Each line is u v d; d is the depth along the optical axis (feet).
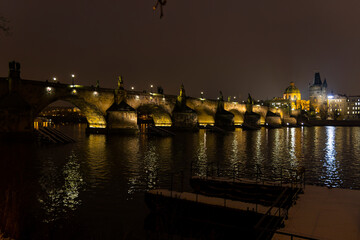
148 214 57.41
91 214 57.72
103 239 46.44
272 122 533.96
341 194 51.67
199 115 418.92
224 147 175.83
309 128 468.34
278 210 43.52
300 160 126.62
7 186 78.28
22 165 108.68
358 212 42.32
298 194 51.75
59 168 103.45
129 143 191.62
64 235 47.01
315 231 35.73
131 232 48.85
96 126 281.33
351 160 126.31
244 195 56.85
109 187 77.56
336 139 239.71
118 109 261.65
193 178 63.72
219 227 44.78
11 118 183.83
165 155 138.00
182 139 229.66
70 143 186.70
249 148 171.83
